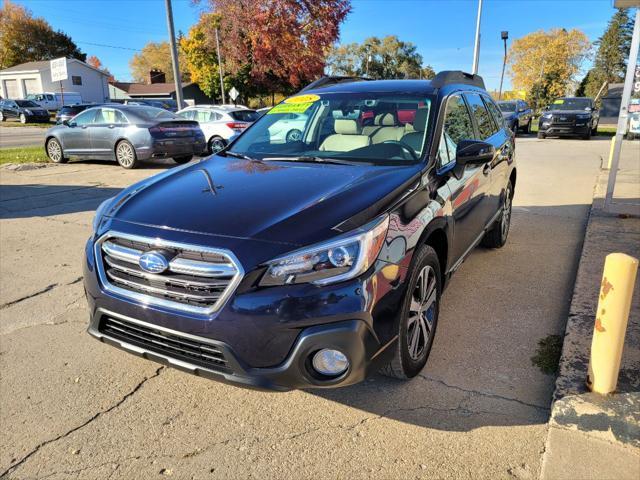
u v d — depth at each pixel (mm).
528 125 25547
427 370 3129
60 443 2551
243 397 2914
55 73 24109
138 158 11539
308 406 2814
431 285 3072
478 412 2715
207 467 2375
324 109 3961
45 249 5656
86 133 12102
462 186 3555
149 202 2865
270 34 34844
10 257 5371
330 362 2361
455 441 2494
